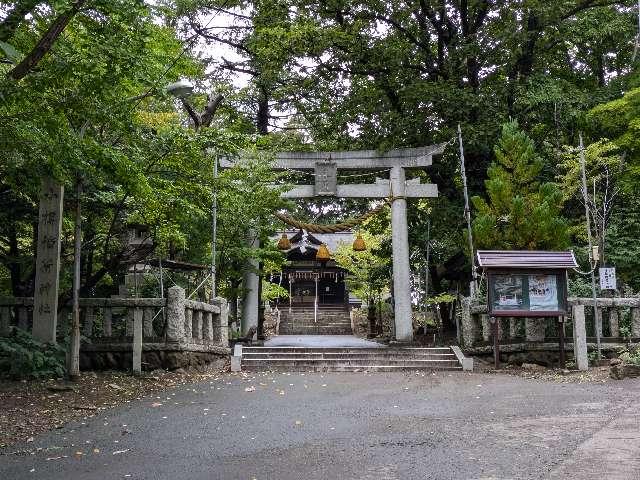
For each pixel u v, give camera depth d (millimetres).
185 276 18781
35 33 8781
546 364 13562
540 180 19578
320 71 21344
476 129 18703
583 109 19844
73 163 8922
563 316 12898
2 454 6148
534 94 19109
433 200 21828
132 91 11461
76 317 10391
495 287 13094
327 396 9898
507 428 6812
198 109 22062
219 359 14703
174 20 17609
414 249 23438
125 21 8461
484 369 13586
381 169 20766
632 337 13125
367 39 20672
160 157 11422
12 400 8641
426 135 20859
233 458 5902
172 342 12250
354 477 5117
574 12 20625
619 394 8773
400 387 10859
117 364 12086
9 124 8094
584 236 18250
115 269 13273
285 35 19875
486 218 14875
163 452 6203
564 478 4762
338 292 47219
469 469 5219
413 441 6402
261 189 18141
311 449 6199
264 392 10328
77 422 7711
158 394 9961
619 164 17750
